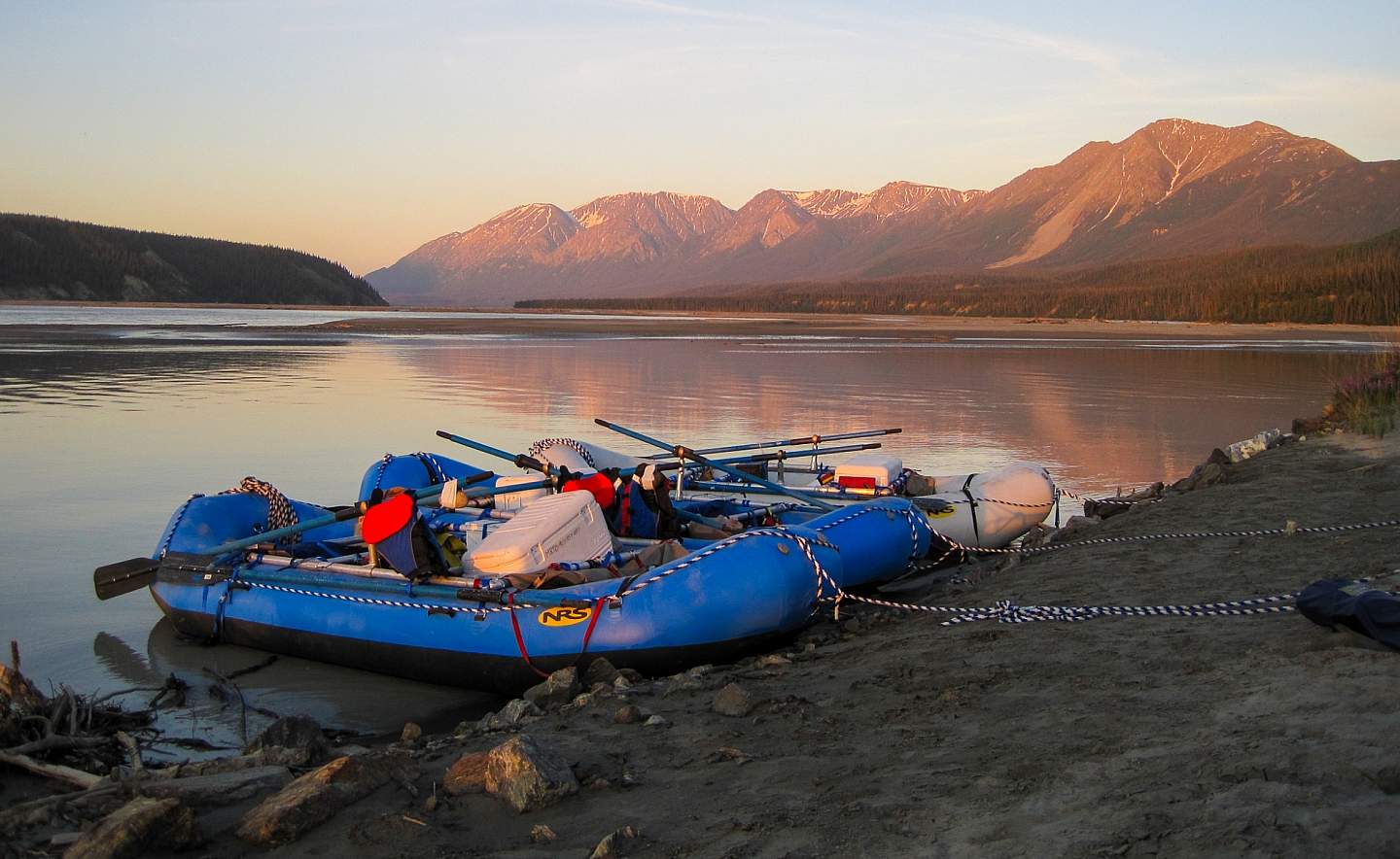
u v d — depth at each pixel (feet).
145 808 13.39
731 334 214.28
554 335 199.31
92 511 41.88
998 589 27.30
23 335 159.53
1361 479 37.52
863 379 103.65
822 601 26.35
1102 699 16.49
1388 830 10.72
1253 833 11.02
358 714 23.49
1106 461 54.80
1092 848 11.27
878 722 16.80
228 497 31.99
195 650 28.04
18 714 20.47
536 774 14.26
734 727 17.26
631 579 24.09
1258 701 15.08
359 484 47.62
